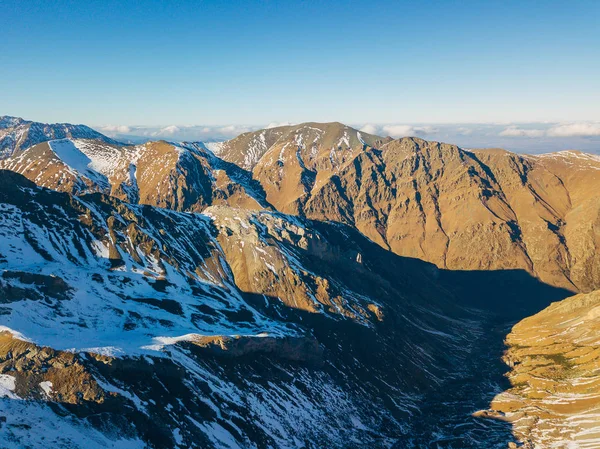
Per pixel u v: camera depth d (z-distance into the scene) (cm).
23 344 10000
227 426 11019
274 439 11631
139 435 9244
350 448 12638
